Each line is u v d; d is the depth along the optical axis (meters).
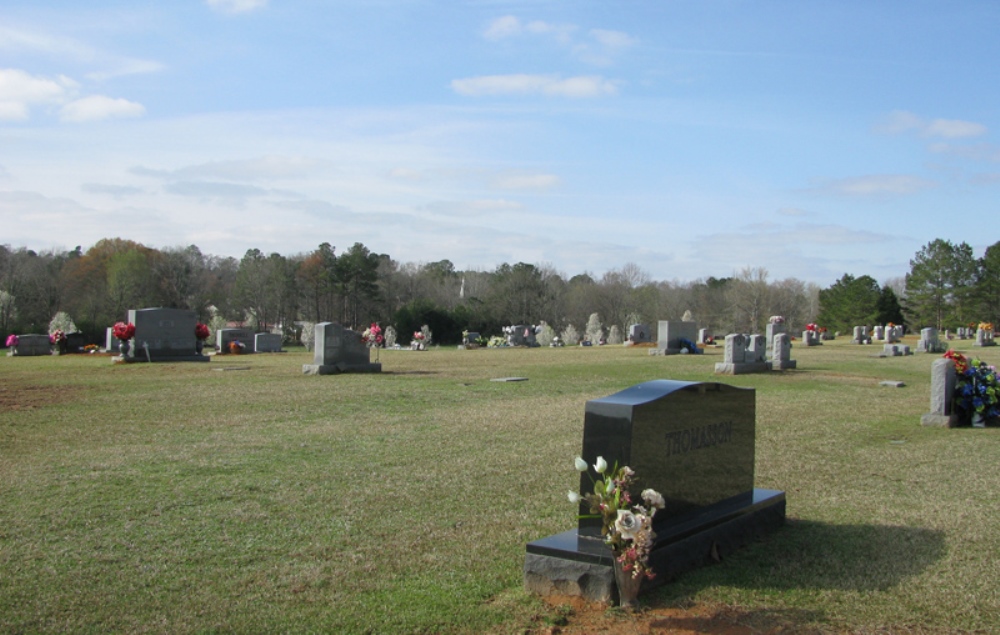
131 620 5.29
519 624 5.15
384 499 8.59
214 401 17.20
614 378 23.27
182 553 6.71
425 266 119.56
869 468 10.45
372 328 27.64
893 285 116.81
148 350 28.45
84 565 6.41
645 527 5.24
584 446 6.00
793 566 6.25
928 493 8.94
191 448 11.66
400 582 6.00
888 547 6.77
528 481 9.49
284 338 61.72
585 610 5.34
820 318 81.06
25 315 61.78
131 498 8.59
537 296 81.25
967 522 7.61
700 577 5.97
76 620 5.29
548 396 18.59
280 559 6.56
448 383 21.25
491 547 6.86
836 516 7.88
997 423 14.38
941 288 73.00
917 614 5.30
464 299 95.62
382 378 22.50
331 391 19.08
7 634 5.07
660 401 6.07
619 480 5.42
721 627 5.07
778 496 7.49
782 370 27.06
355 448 11.71
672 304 88.12
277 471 10.04
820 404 17.78
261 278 75.50
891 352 35.53
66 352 34.88
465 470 10.14
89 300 64.19
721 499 6.95
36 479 9.51
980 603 5.50
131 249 71.00
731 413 7.12
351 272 74.62
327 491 8.95
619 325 82.12
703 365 28.09
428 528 7.46
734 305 81.50
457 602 5.57
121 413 15.39
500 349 41.91
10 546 6.90
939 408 14.45
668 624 5.11
